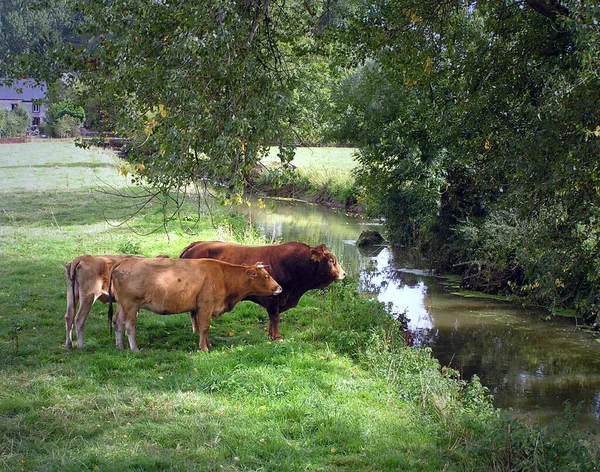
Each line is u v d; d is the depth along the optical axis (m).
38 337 10.49
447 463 7.13
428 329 14.63
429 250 23.14
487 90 9.97
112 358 9.44
